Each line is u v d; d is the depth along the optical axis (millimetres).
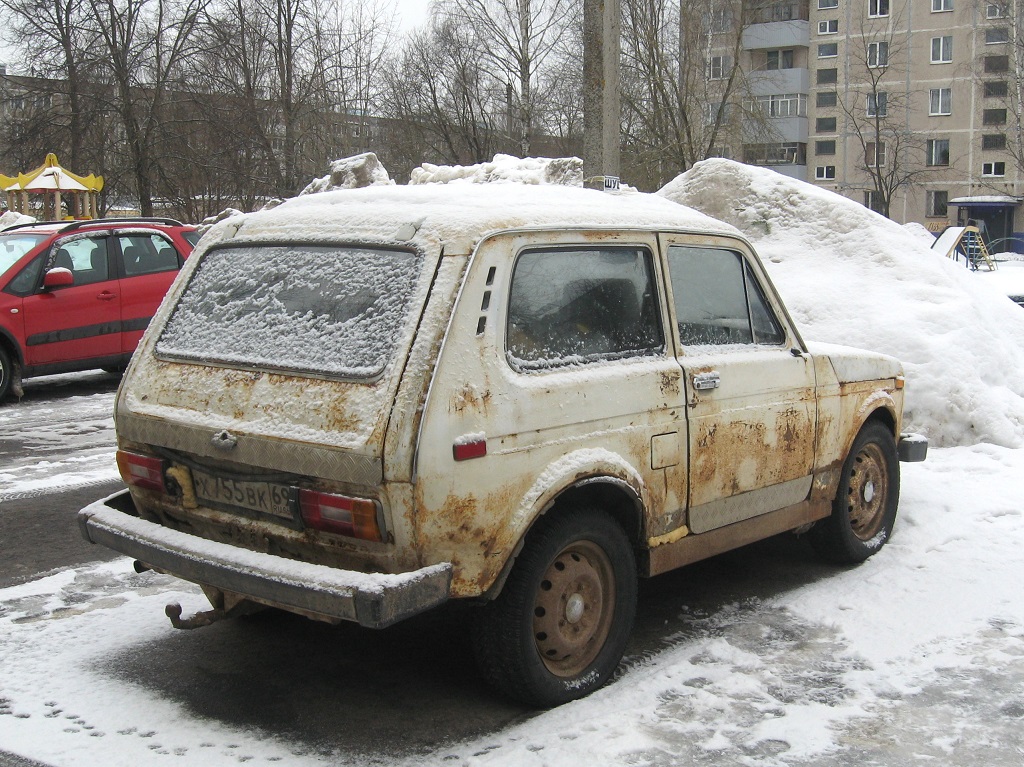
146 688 4266
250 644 4746
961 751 3781
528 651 3916
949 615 5094
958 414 8648
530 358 3977
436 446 3557
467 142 43656
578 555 4172
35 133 32188
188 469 4184
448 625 4992
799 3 62156
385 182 18203
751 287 5160
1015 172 58969
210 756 3686
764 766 3650
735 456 4820
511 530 3775
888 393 5977
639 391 4316
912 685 4328
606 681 4277
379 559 3619
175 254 12781
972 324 9500
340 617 3480
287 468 3746
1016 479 7461
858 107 61625
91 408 11125
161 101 32594
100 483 7867
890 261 10430
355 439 3582
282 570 3639
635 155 36000
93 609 5180
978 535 6289
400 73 44125
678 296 4703
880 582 5559
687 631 4922
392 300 3838
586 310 4266
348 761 3660
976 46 58625
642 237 4539
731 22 42125
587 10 10602
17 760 3637
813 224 11164
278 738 3838
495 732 3895
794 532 5566
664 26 36188
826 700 4176
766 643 4766
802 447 5254
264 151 35688
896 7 60219
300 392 3826
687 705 4109
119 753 3701
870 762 3691
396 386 3594
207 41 32719
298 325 4055
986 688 4305
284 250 4367
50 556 6066
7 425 10148
